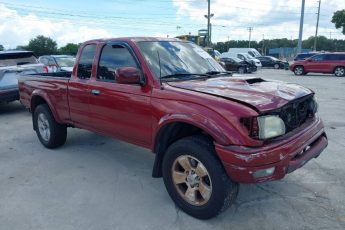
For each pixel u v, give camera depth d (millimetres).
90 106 4836
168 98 3693
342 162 5105
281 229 3408
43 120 6055
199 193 3613
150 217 3688
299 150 3393
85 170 5047
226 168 3203
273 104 3295
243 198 4035
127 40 4383
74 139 6637
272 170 3176
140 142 4234
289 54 74000
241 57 32344
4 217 3744
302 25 38156
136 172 4945
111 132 4664
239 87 3695
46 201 4090
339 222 3500
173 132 3750
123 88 4246
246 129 3150
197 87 3697
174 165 3711
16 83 9016
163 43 4547
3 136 7074
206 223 3541
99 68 4727
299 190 4215
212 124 3234
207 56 4922
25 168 5172
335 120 7922
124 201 4059
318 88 15195
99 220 3652
